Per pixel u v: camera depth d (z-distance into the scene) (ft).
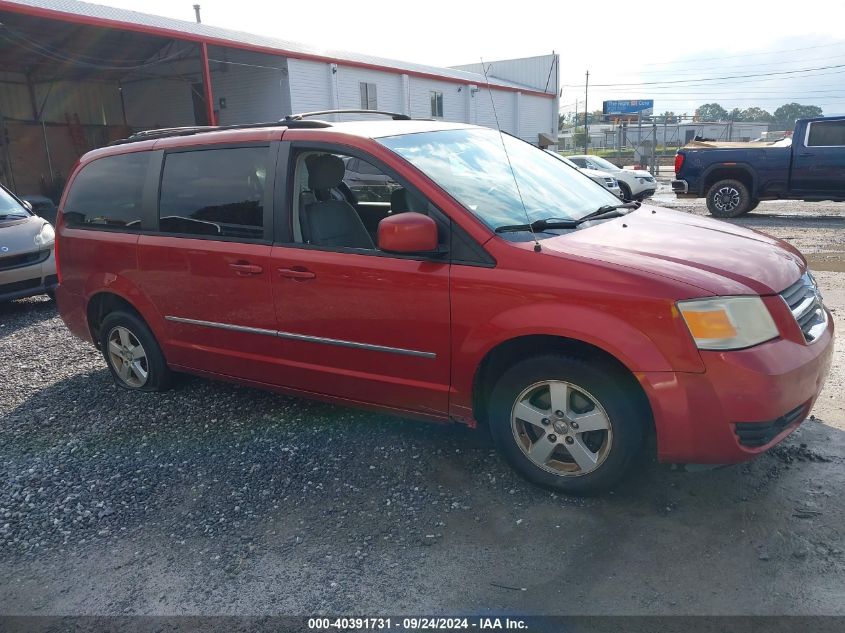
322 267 11.52
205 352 13.80
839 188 40.19
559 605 8.14
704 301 8.89
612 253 9.85
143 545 9.91
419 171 10.99
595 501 10.20
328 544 9.62
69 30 61.11
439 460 11.82
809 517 9.50
